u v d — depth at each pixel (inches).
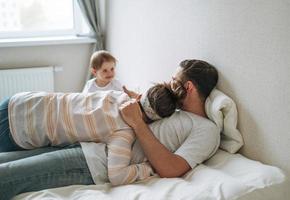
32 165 50.6
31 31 118.5
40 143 58.3
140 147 58.1
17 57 113.7
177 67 69.5
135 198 47.0
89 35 118.9
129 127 56.2
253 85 55.2
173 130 59.2
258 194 47.2
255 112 55.5
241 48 56.6
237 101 59.0
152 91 59.9
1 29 115.7
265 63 52.4
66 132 56.8
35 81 115.2
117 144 54.2
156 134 59.6
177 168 53.6
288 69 48.9
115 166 52.6
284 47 49.0
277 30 49.7
